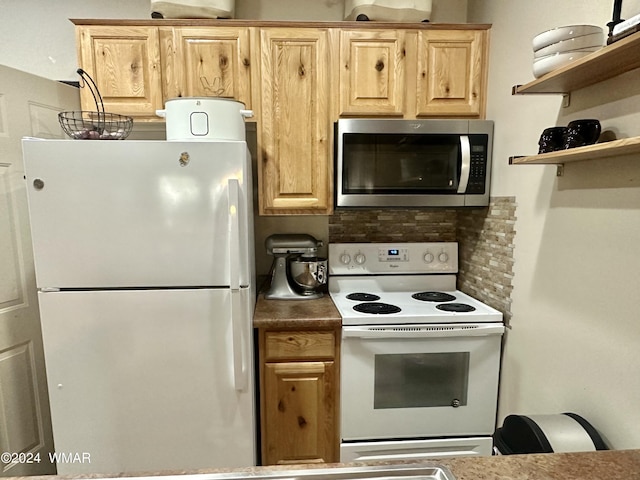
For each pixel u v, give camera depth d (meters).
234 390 1.49
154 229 1.39
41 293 1.38
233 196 1.37
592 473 0.72
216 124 1.51
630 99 1.00
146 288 1.42
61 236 1.36
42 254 1.36
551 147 1.15
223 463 1.52
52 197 1.34
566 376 1.25
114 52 1.67
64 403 1.44
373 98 1.77
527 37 1.45
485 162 1.74
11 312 1.54
